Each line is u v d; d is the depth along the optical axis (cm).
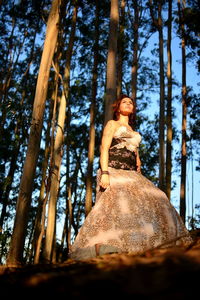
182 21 1574
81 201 1766
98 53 1512
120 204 320
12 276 200
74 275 154
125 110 387
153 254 192
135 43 1488
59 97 1393
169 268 134
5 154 1473
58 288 138
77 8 1237
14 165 1542
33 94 1473
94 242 305
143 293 117
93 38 1514
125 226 308
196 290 113
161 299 112
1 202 1570
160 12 1614
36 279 154
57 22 631
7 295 145
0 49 1688
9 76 1605
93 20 1520
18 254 521
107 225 311
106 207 320
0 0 1505
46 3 1177
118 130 367
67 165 1005
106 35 1555
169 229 312
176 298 110
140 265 148
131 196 325
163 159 1355
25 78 1705
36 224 699
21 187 553
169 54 1709
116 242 301
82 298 125
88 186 1284
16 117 628
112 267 158
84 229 317
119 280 133
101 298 122
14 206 1648
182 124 1683
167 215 320
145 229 306
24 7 1416
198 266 131
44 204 533
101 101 1697
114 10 778
